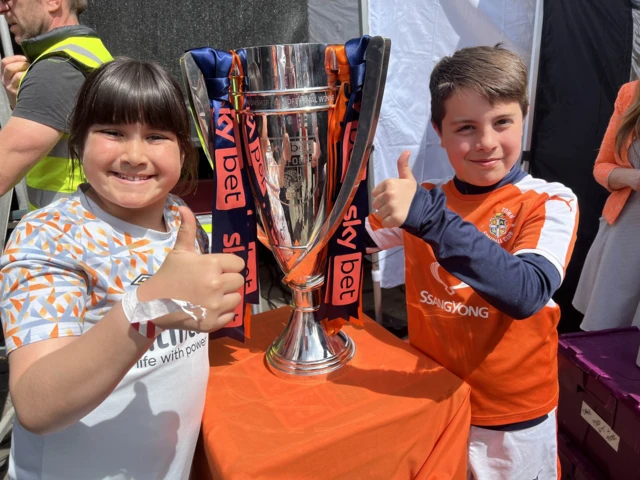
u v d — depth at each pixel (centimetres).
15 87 119
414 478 71
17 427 66
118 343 45
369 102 63
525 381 83
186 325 44
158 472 65
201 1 170
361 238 80
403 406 69
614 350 118
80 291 56
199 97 69
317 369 77
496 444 87
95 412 60
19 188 182
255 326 97
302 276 78
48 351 50
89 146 58
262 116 67
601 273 161
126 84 56
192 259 45
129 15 166
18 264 54
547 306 83
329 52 66
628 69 189
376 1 174
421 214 62
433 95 82
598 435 111
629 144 149
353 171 66
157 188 61
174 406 65
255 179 73
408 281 92
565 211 77
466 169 80
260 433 65
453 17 188
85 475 62
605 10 188
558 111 207
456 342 84
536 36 203
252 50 66
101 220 61
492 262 63
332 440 63
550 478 94
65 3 118
